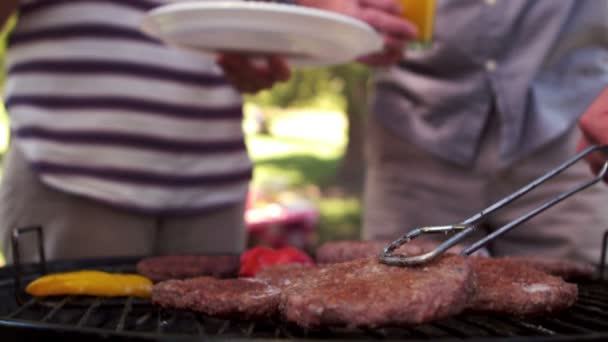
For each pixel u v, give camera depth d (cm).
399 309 73
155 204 172
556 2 180
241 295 88
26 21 167
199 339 66
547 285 90
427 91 196
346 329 82
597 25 181
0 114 1009
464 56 191
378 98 211
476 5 188
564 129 182
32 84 166
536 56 184
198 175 179
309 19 120
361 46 134
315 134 1717
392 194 214
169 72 169
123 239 173
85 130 164
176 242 185
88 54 163
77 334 70
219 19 121
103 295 104
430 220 207
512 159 189
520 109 186
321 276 85
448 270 80
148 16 130
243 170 190
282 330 84
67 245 170
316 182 866
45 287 102
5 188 172
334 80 842
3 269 124
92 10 162
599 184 183
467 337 80
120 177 167
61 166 165
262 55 150
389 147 212
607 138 103
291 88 938
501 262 104
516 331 86
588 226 183
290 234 384
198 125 176
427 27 167
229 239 192
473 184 199
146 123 167
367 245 126
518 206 194
